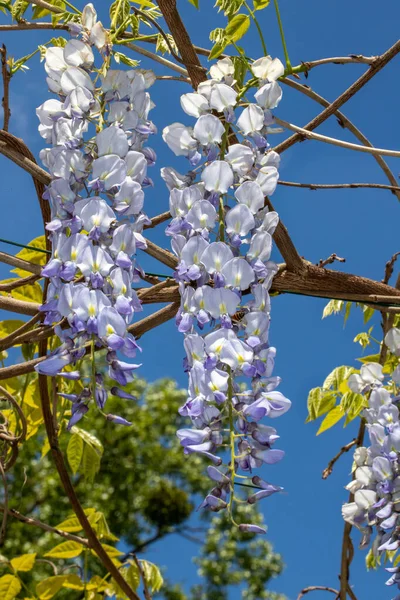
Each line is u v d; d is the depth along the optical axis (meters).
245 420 1.60
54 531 2.72
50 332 1.98
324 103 2.47
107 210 1.58
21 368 1.93
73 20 2.08
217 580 12.67
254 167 1.73
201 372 1.58
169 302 2.02
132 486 12.74
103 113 1.72
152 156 1.74
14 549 11.24
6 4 2.11
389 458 2.28
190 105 1.79
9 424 2.84
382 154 2.12
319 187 2.34
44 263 2.57
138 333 2.02
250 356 1.58
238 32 1.85
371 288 2.23
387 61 2.19
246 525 1.51
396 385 2.52
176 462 13.05
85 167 1.64
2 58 1.98
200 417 1.60
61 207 1.61
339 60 2.15
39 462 12.16
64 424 2.75
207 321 1.61
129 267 1.56
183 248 1.63
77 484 12.32
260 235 1.68
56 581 2.74
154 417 13.25
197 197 1.68
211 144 1.73
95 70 1.74
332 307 2.92
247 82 1.80
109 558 2.71
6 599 2.66
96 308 1.53
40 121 1.76
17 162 1.81
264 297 1.66
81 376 1.54
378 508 2.31
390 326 2.73
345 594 2.88
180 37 1.89
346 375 2.71
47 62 1.77
